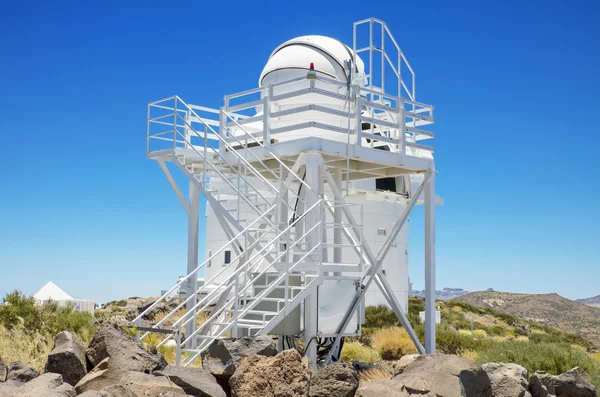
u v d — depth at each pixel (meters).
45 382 8.48
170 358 18.66
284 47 21.80
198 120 19.78
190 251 20.34
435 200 23.39
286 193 18.98
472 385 10.47
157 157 20.23
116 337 9.97
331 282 18.20
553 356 18.11
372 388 9.59
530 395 11.50
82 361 9.66
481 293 106.25
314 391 9.45
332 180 18.53
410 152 22.53
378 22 22.22
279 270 16.45
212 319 17.00
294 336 18.48
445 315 46.03
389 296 20.69
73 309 22.47
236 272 15.43
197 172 19.92
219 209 18.05
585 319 85.31
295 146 18.27
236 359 11.54
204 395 9.31
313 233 18.06
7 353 17.22
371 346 26.95
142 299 40.56
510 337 40.59
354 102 19.16
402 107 20.42
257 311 16.77
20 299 19.81
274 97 18.89
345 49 21.59
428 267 21.06
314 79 18.08
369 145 22.61
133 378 9.14
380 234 33.41
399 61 21.83
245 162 17.98
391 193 34.22
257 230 17.28
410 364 10.88
